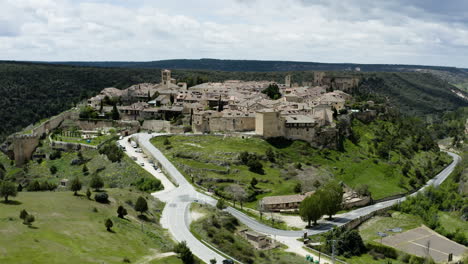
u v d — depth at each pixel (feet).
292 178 631.15
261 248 420.36
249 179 595.88
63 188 558.56
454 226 590.14
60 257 273.75
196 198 515.09
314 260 404.36
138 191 514.27
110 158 638.12
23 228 310.45
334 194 539.70
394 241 501.56
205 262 346.74
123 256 302.25
